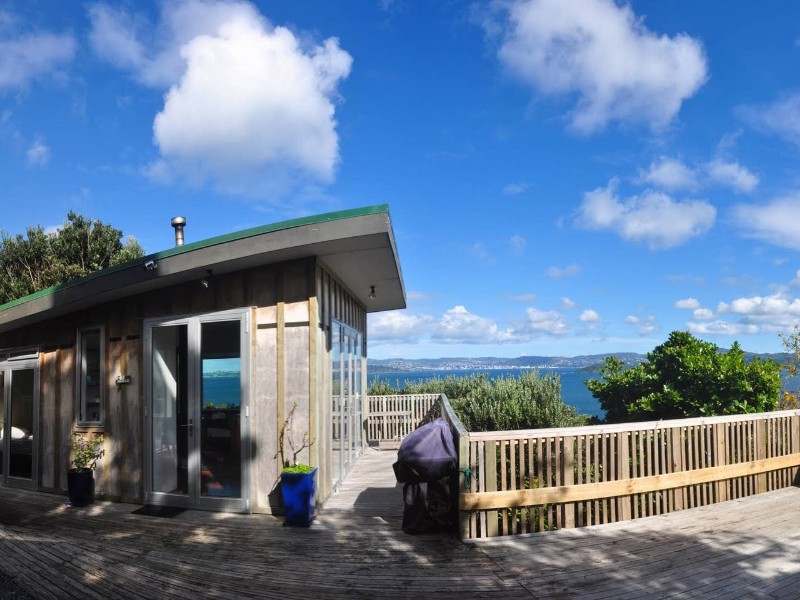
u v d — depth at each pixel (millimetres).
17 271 20203
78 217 20750
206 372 6395
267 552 4715
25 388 8305
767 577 3949
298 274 6121
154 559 4570
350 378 9031
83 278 6621
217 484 6258
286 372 6062
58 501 7098
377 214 5273
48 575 4137
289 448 5977
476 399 9766
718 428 5988
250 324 6191
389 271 7586
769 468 6305
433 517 5145
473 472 4996
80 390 7430
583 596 3689
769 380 8492
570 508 5156
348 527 5430
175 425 6633
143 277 6094
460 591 3812
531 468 5090
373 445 11984
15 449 8320
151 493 6629
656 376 9930
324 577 4117
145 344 6773
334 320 7371
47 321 7965
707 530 5016
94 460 7039
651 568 4148
